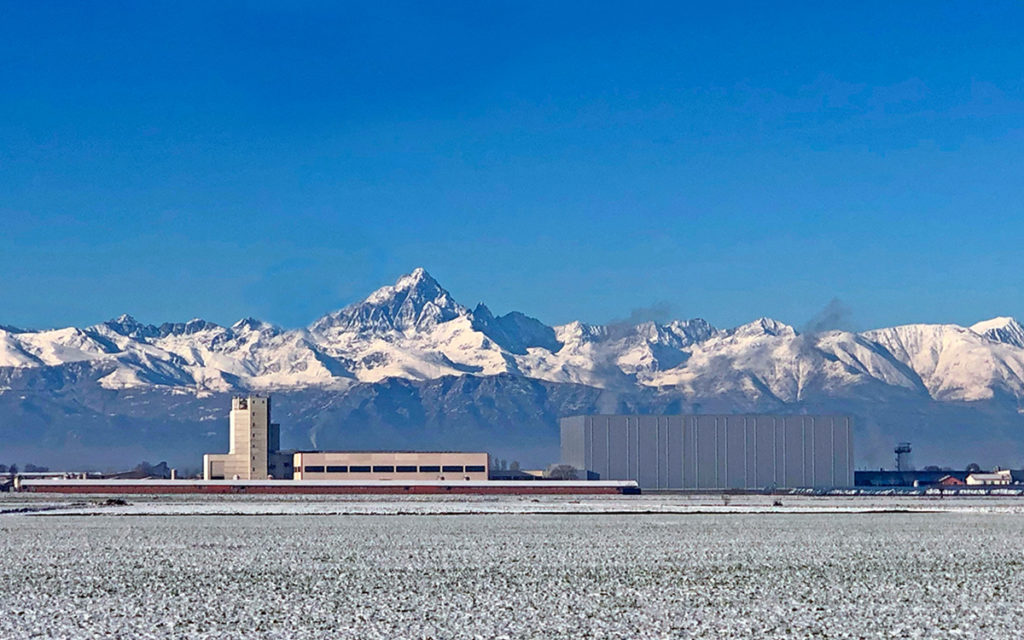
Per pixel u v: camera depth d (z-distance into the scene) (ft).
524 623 195.72
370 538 376.07
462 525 447.42
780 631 189.98
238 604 216.74
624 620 199.00
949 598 225.56
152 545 347.56
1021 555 316.40
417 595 228.22
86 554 317.01
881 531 418.10
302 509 583.17
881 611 209.36
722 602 219.82
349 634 185.98
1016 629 191.83
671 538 378.12
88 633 187.73
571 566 282.97
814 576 262.06
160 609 210.59
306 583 247.70
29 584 246.47
